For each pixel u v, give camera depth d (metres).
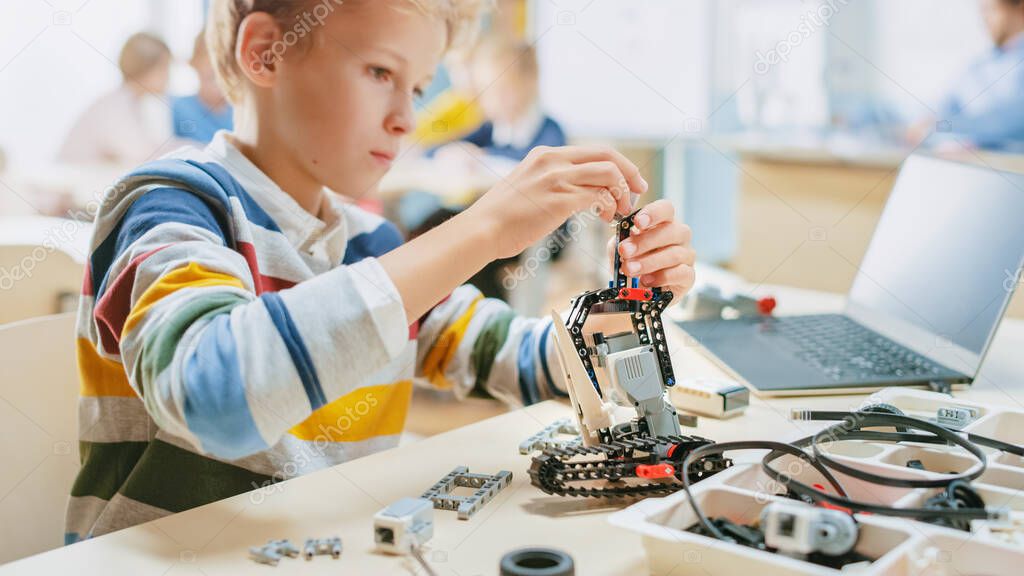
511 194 0.69
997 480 0.65
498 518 0.60
